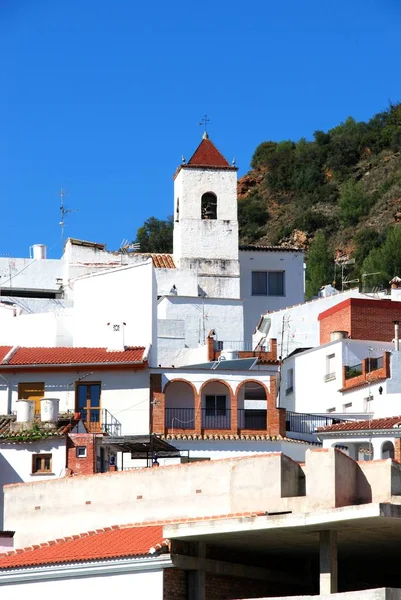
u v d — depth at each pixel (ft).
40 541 168.66
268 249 336.08
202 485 156.35
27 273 321.32
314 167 647.97
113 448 206.39
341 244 581.12
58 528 167.94
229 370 241.96
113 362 236.43
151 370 237.86
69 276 321.93
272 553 154.61
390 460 141.18
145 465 214.07
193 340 310.24
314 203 628.69
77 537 160.66
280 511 143.33
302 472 148.05
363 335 285.64
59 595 149.28
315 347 285.23
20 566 151.84
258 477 147.95
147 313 263.49
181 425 240.12
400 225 568.41
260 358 280.31
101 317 265.75
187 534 142.20
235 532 139.85
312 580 159.12
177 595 144.56
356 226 593.42
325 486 140.26
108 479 165.48
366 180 631.97
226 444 236.63
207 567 146.72
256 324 330.95
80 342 265.54
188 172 332.19
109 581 146.41
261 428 242.99
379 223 586.04
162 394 236.63
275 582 155.63
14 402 235.61
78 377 236.84
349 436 227.61
